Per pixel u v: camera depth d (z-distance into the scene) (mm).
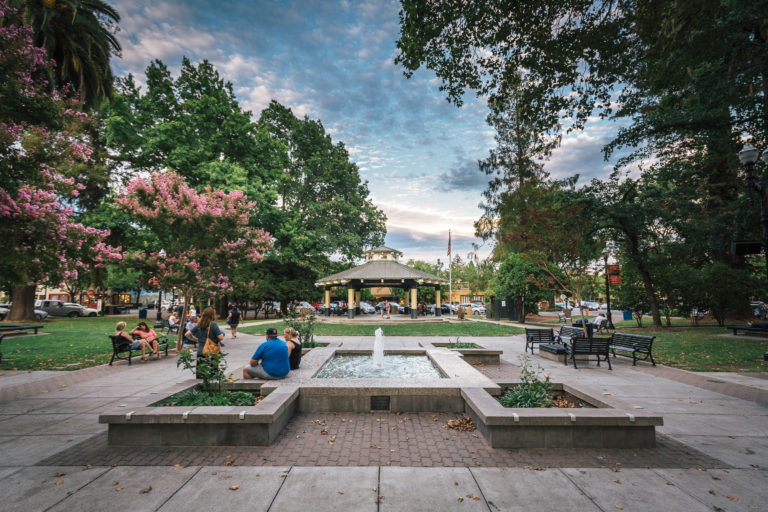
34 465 4043
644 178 22281
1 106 6723
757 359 11430
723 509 3201
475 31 8141
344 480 3709
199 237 13625
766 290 21984
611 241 23109
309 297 37375
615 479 3750
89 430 5195
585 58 8242
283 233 31984
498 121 31000
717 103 11742
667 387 7930
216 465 4055
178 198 13492
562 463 4133
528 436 4586
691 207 20984
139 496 3381
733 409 6316
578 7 7500
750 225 17516
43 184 7602
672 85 11508
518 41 8188
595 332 20656
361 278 29422
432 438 4922
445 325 25109
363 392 6098
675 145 20297
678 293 23172
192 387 5988
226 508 3176
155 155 29422
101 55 22797
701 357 11828
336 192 41406
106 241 26984
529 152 30875
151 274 13500
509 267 30812
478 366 10555
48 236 7191
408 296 40438
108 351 12672
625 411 4730
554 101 8898
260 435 4625
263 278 34188
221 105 30250
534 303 31703
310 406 6105
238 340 16703
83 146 8547
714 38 8906
